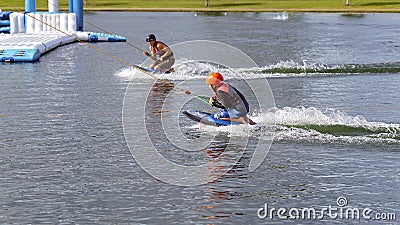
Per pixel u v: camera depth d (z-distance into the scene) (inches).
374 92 1213.1
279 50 1962.4
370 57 1796.3
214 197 649.0
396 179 699.4
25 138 858.8
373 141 841.5
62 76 1401.3
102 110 1032.8
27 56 1652.3
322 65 1605.6
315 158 771.4
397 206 626.2
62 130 902.4
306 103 1100.5
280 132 879.7
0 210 612.1
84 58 1727.4
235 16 3585.1
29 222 586.2
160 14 3732.8
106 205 626.2
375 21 3193.9
